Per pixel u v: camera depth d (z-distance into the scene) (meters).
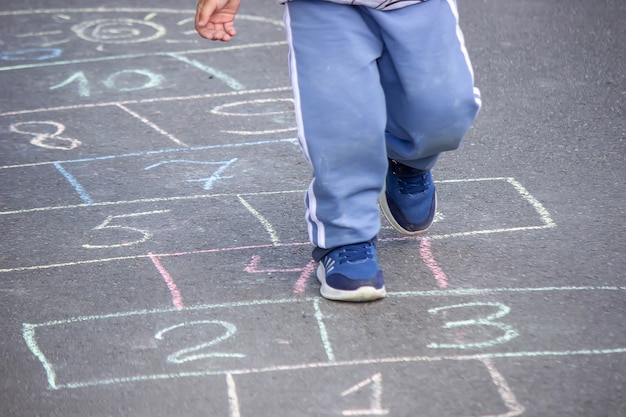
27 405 3.99
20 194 6.23
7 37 9.90
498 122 7.33
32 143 7.16
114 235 5.59
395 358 4.24
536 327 4.46
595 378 4.04
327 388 4.03
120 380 4.14
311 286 4.92
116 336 4.50
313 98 4.44
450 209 5.79
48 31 10.06
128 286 4.98
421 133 4.53
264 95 8.16
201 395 4.01
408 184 5.22
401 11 4.38
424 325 4.50
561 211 5.73
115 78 8.66
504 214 5.71
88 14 10.63
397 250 5.27
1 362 4.31
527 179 6.24
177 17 10.48
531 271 5.00
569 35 9.54
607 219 5.62
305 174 6.43
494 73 8.54
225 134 7.25
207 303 4.78
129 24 10.27
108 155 6.89
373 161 4.55
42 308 4.78
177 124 7.50
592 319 4.52
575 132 7.10
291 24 4.48
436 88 4.42
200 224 5.70
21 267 5.23
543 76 8.44
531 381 4.03
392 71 4.55
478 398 3.93
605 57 8.91
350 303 4.72
